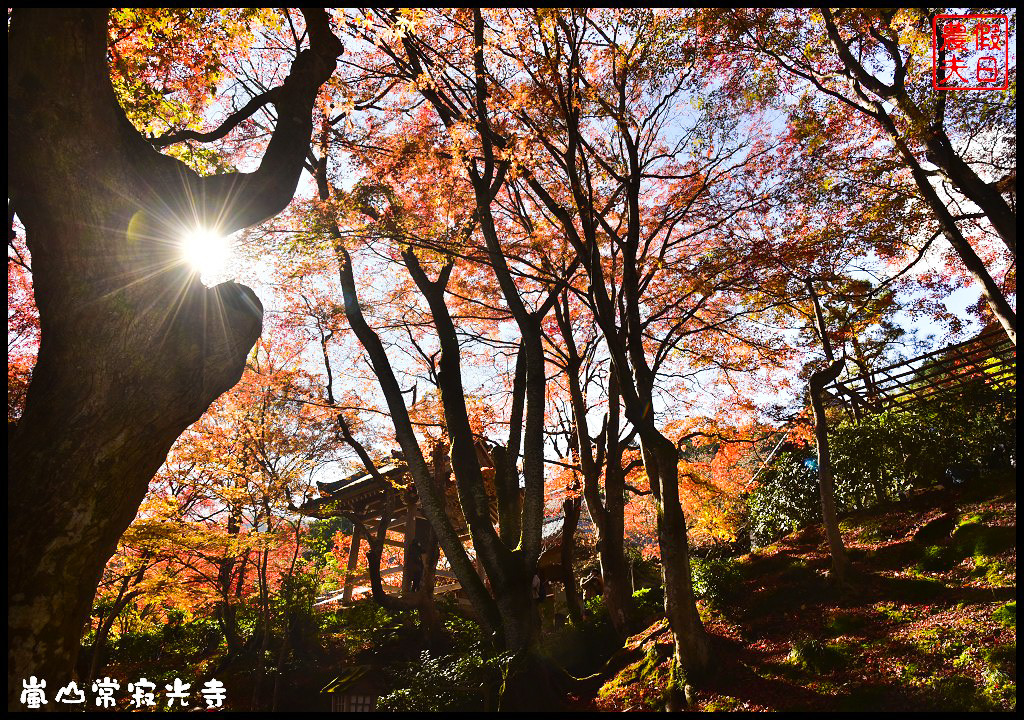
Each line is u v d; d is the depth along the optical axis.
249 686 17.28
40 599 4.85
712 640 11.98
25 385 11.52
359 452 18.36
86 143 5.48
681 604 10.57
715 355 16.02
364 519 23.77
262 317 6.52
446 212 13.07
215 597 17.98
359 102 13.88
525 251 13.66
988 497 13.01
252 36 9.11
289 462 17.75
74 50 5.45
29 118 5.30
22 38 5.41
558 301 16.66
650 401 11.72
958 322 15.04
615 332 11.52
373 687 15.42
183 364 5.73
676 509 10.80
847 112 12.68
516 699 10.78
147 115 9.20
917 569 11.96
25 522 4.95
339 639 18.48
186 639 22.55
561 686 11.98
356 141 14.05
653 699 10.34
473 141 12.70
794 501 17.14
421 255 12.22
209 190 6.25
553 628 17.48
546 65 10.59
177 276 5.83
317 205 11.03
